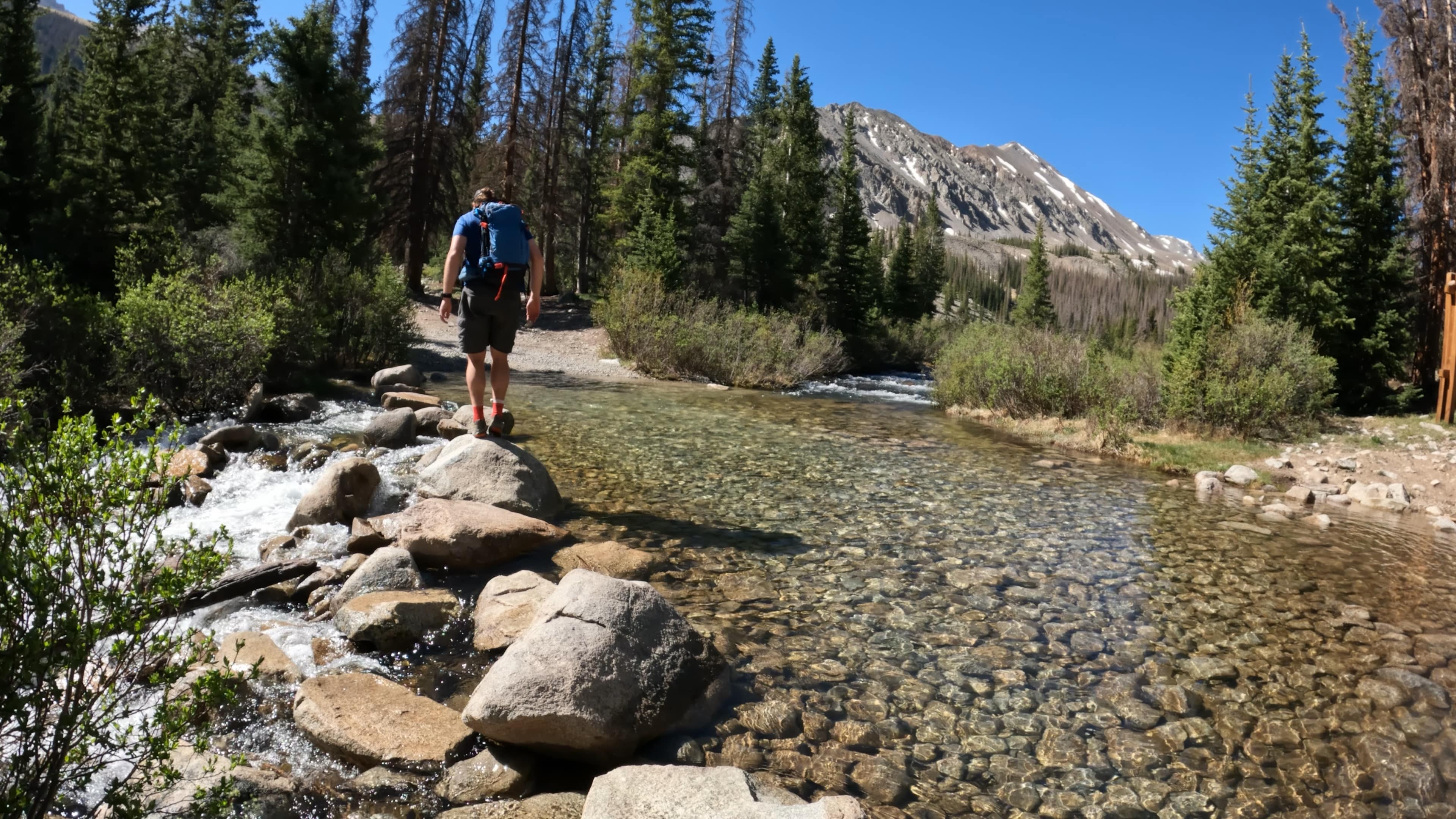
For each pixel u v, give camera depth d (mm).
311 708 3016
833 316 34844
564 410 12164
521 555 5152
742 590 4863
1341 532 7805
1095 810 2803
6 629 1793
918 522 6848
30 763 1935
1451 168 18422
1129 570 5863
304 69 17922
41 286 8047
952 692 3672
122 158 16000
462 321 6520
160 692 2947
